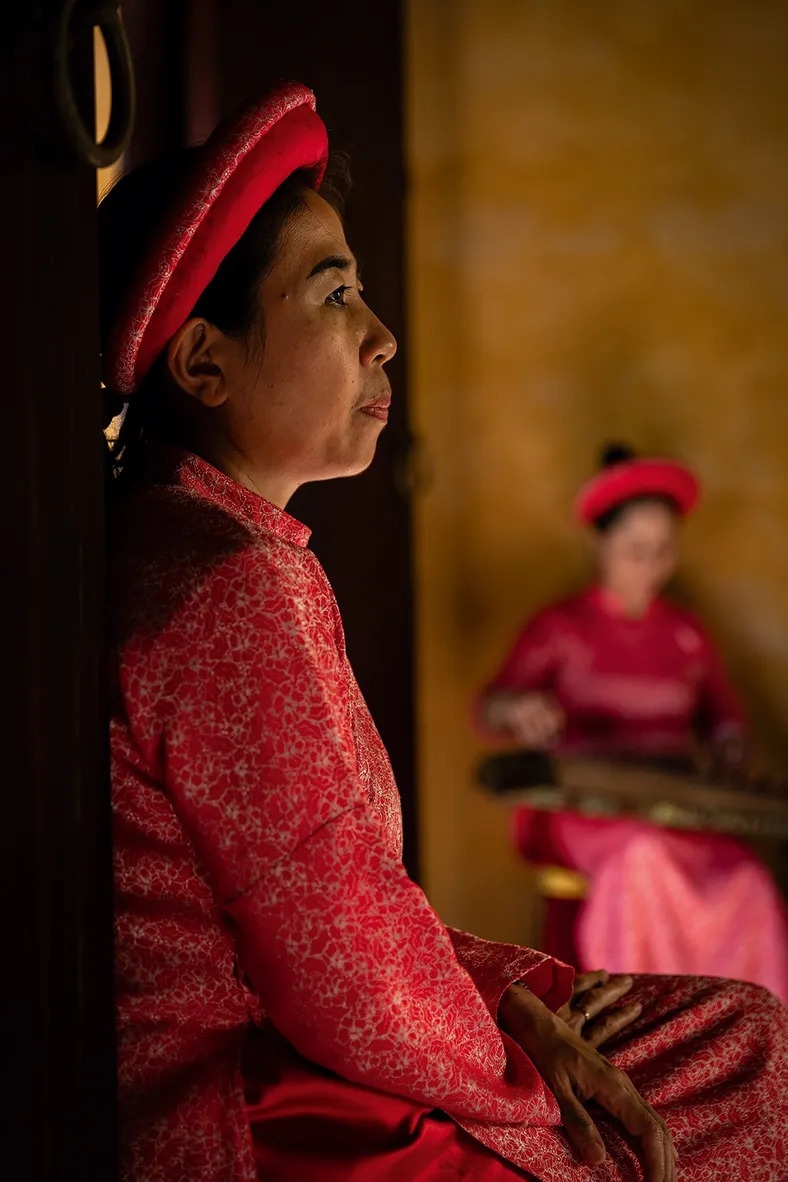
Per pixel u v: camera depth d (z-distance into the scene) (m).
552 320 5.00
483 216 4.99
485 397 4.99
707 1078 1.65
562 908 4.30
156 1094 1.42
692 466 5.04
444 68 4.97
